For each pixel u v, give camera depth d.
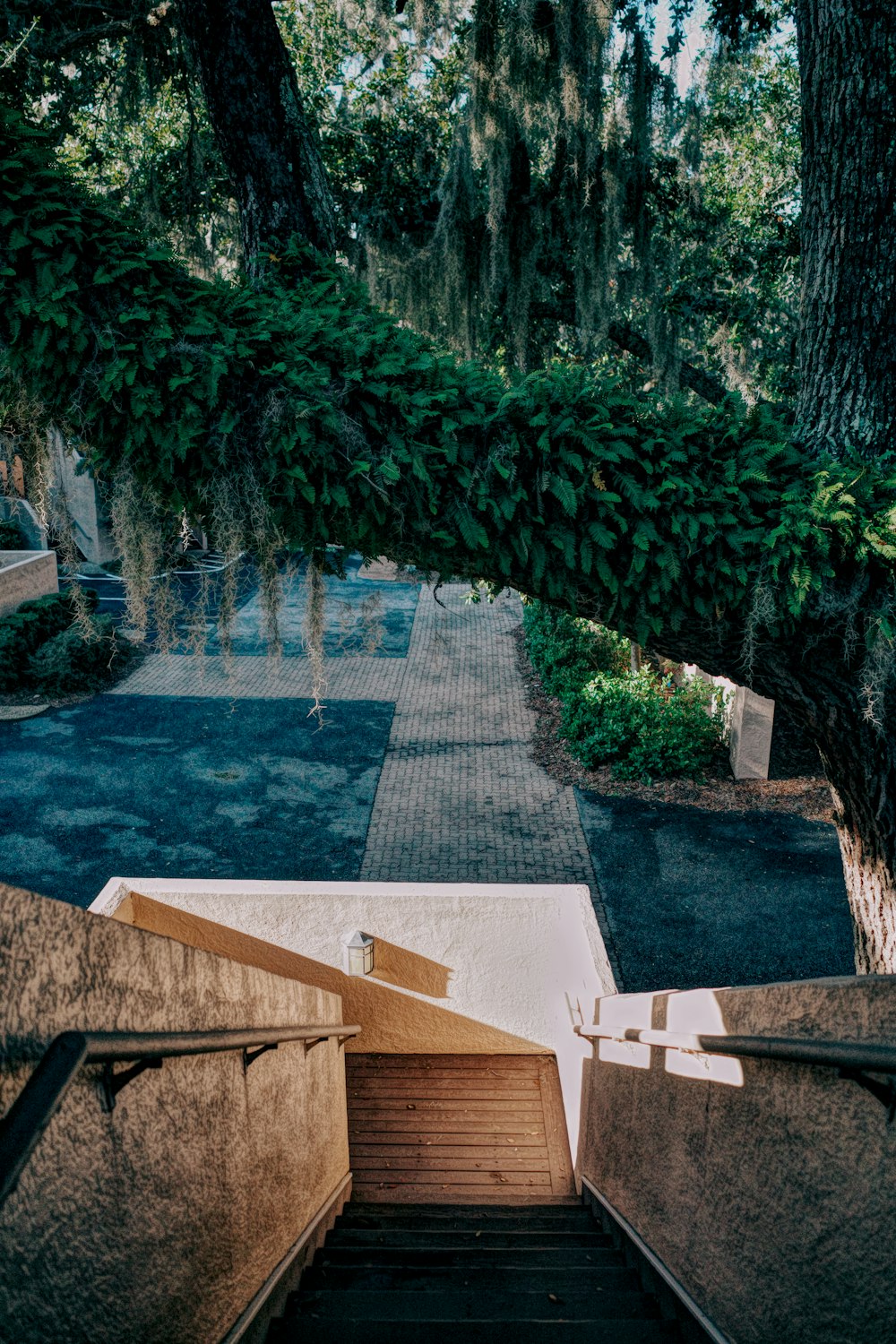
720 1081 3.28
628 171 10.59
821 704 5.05
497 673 17.98
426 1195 6.45
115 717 15.27
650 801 12.48
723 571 4.43
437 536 4.20
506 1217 5.70
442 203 10.97
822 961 9.09
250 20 5.81
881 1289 1.95
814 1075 2.44
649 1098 4.40
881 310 5.17
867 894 5.58
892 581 4.54
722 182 13.59
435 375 4.15
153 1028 2.47
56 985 1.86
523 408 4.18
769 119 13.88
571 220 10.92
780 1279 2.56
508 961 7.70
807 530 4.35
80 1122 1.94
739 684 5.20
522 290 11.24
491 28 9.43
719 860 10.95
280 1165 4.16
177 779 13.09
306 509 4.11
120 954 2.25
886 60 4.90
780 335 12.59
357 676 17.58
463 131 10.45
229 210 10.97
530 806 12.44
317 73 12.66
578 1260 4.53
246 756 13.90
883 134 5.00
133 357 3.67
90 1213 1.96
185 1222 2.67
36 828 11.58
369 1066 7.85
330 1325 3.40
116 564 20.70
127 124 10.23
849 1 4.91
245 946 7.62
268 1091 3.94
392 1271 4.19
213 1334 2.89
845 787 5.43
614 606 4.65
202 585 4.88
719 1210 3.18
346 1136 6.47
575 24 8.91
